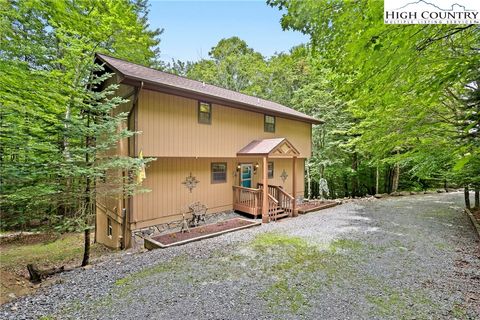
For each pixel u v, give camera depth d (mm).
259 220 9633
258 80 25781
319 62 4301
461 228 8055
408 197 15281
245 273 4910
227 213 10875
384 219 9438
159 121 8125
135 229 8070
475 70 3291
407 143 8367
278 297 4031
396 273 4855
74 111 7879
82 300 4004
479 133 4699
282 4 3555
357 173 18734
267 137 12227
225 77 26031
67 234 11242
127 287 4406
